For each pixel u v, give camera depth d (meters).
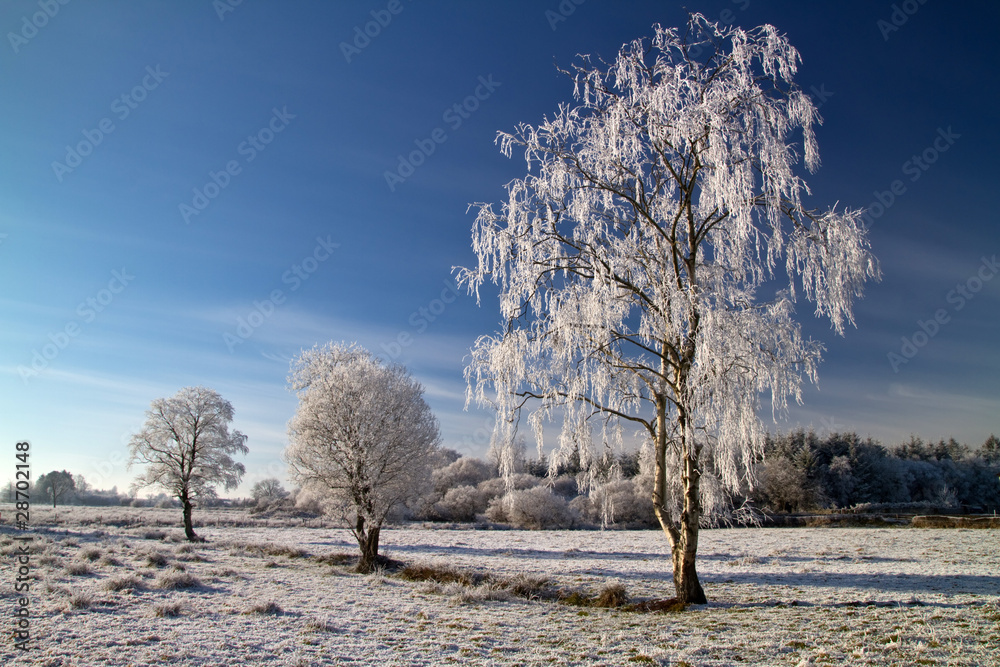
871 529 47.09
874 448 80.81
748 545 35.34
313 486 25.14
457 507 64.25
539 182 14.15
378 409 25.20
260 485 81.25
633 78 13.77
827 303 12.90
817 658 9.60
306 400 26.27
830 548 31.62
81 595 13.39
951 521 46.81
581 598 16.70
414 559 28.03
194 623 12.05
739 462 13.68
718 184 12.73
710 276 14.09
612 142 13.40
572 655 10.34
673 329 13.02
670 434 15.27
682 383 13.70
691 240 14.62
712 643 10.88
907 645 10.11
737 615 13.40
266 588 17.59
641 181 14.85
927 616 12.41
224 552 29.56
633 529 52.94
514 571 23.38
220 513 73.31
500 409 14.05
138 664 9.05
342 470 24.91
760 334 12.61
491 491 67.44
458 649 10.80
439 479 75.50
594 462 14.88
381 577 20.28
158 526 50.19
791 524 54.28
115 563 21.09
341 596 16.64
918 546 31.64
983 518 47.34
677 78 13.12
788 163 12.73
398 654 10.32
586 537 43.81
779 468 61.56
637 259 13.80
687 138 13.51
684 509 15.00
